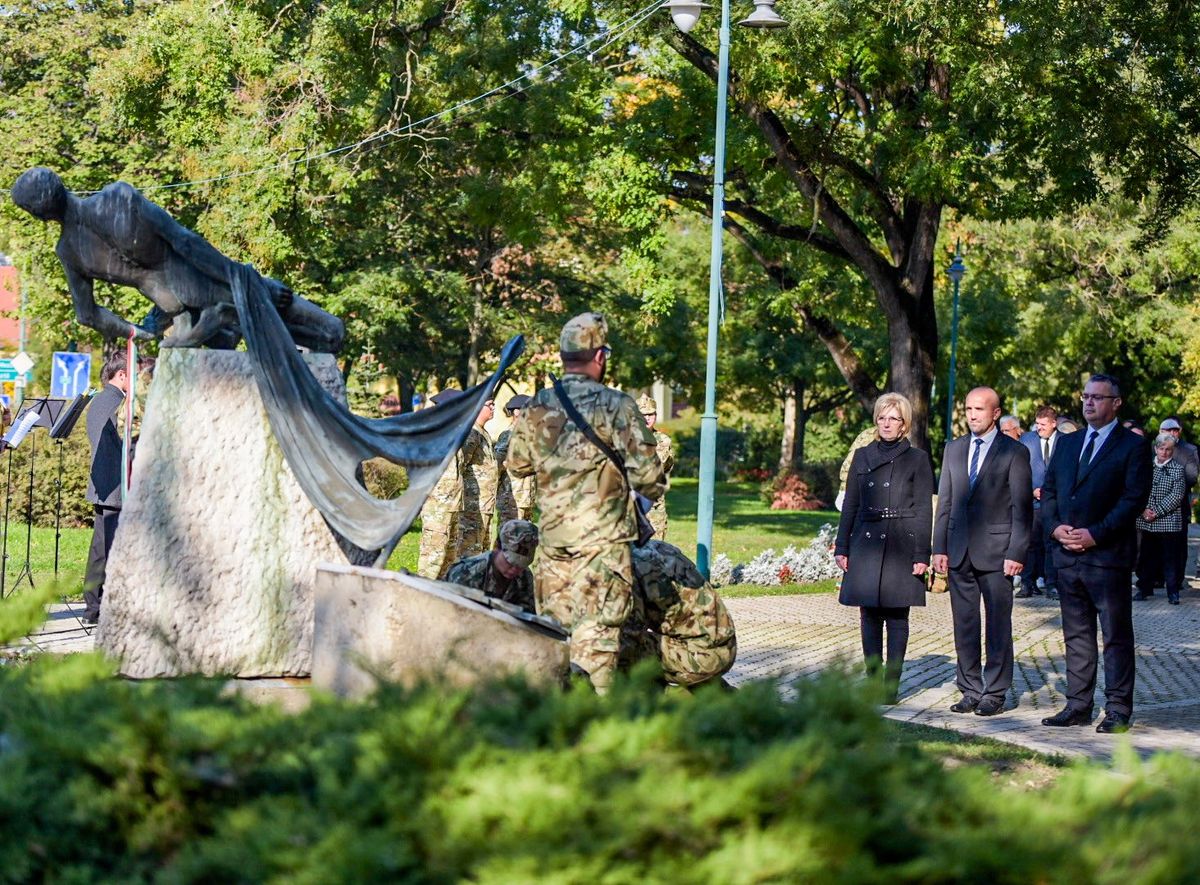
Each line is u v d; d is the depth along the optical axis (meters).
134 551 6.01
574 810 2.54
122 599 6.00
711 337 14.16
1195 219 35.16
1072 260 38.56
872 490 9.14
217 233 23.88
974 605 9.18
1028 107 18.83
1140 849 2.45
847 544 9.27
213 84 23.56
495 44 22.80
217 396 6.12
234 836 2.73
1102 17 18.16
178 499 6.05
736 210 22.97
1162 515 17.48
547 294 35.16
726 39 15.02
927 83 20.11
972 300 35.78
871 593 9.06
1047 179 20.81
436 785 2.69
